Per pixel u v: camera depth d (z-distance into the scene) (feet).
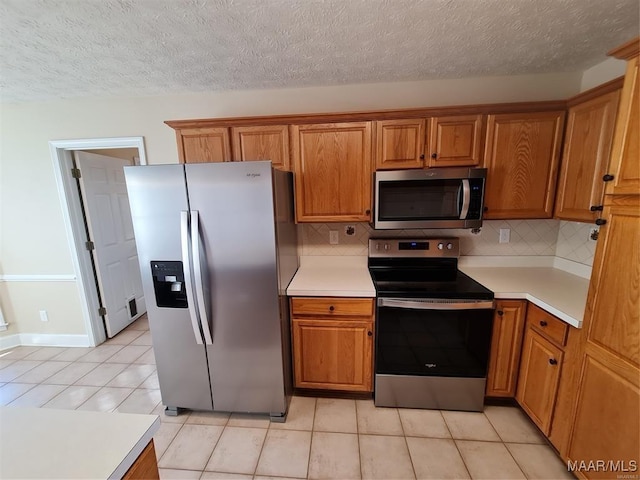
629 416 3.62
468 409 6.24
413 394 6.30
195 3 4.05
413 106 7.13
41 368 8.22
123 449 2.30
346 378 6.49
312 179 6.68
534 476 4.86
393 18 4.48
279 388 6.01
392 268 7.56
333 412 6.36
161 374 6.22
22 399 6.97
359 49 5.44
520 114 6.01
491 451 5.34
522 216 6.34
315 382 6.61
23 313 9.36
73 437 2.41
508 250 7.52
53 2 3.95
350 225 7.76
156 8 4.14
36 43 5.02
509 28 4.82
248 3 4.06
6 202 8.70
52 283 9.15
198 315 5.65
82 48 5.22
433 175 5.97
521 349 5.93
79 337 9.40
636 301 3.51
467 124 6.15
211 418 6.31
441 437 5.65
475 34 4.99
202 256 5.51
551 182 6.15
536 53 5.71
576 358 4.50
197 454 5.41
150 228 5.56
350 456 5.29
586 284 6.15
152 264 5.71
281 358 5.89
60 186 8.50
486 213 6.37
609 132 4.89
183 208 5.41
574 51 5.66
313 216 6.82
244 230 5.40
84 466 2.16
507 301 5.81
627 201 3.59
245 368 6.00
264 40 5.06
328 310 6.20
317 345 6.42
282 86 7.22
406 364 6.17
